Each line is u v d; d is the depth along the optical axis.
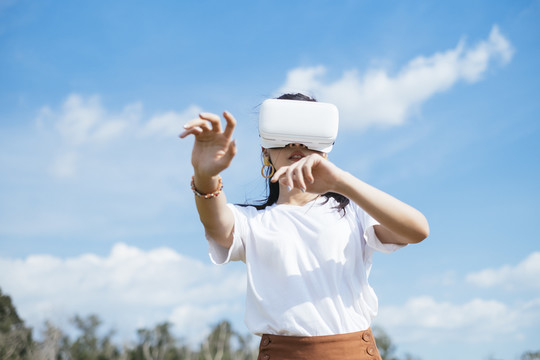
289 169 1.88
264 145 2.33
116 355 54.12
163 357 56.09
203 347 58.41
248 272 2.28
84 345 52.31
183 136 1.92
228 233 2.31
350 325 2.15
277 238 2.26
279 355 2.13
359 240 2.31
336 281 2.20
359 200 1.96
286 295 2.18
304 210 2.35
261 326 2.21
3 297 48.81
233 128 1.97
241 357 58.22
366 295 2.26
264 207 2.52
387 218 1.97
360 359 2.12
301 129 2.22
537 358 29.06
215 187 2.13
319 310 2.16
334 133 2.26
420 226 2.01
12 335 47.53
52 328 49.44
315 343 2.10
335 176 1.92
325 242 2.24
